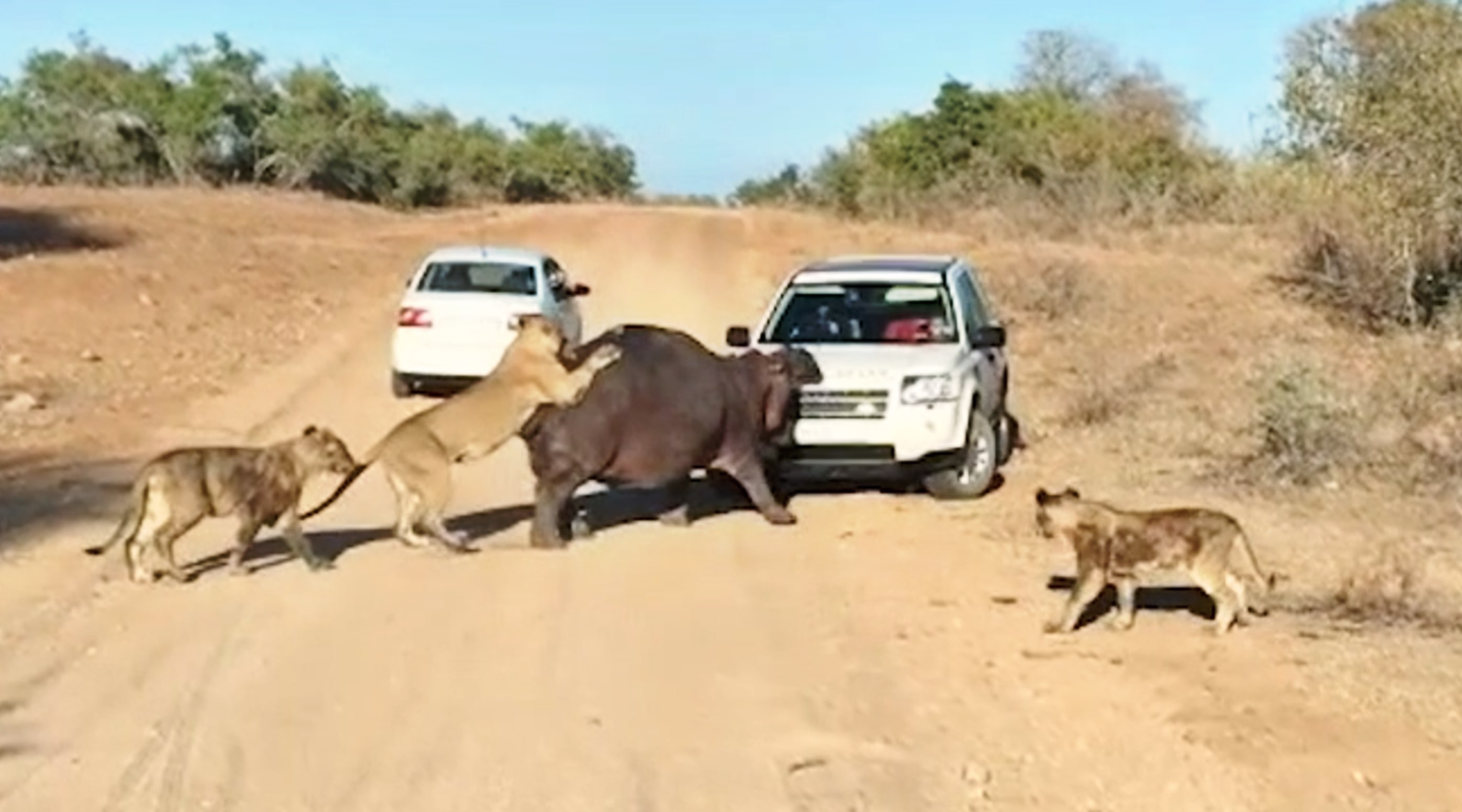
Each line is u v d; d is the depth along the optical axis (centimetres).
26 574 1340
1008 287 3444
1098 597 1258
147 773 927
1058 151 5572
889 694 1064
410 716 1023
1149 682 1066
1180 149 5512
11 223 4291
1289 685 1052
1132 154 5459
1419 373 2266
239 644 1162
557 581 1342
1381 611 1218
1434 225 2761
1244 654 1116
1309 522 1519
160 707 1033
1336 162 2902
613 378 1460
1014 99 6153
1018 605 1253
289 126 6788
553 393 1447
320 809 880
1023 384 2423
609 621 1230
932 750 969
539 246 4741
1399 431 1867
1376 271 2984
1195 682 1062
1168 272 3662
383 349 2823
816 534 1508
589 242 4888
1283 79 2931
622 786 916
